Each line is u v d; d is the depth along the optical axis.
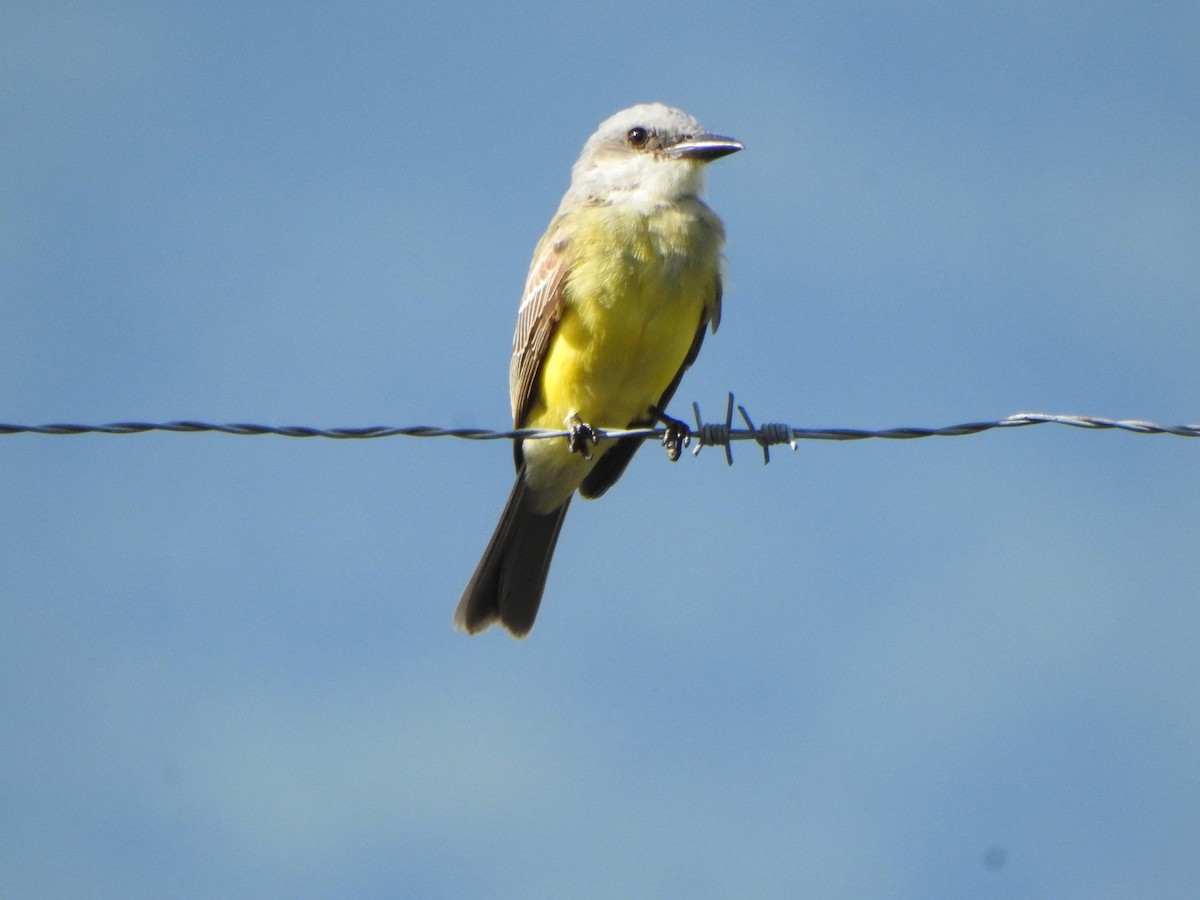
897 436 8.85
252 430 8.67
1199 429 8.31
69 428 8.36
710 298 11.67
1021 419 8.62
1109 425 8.46
